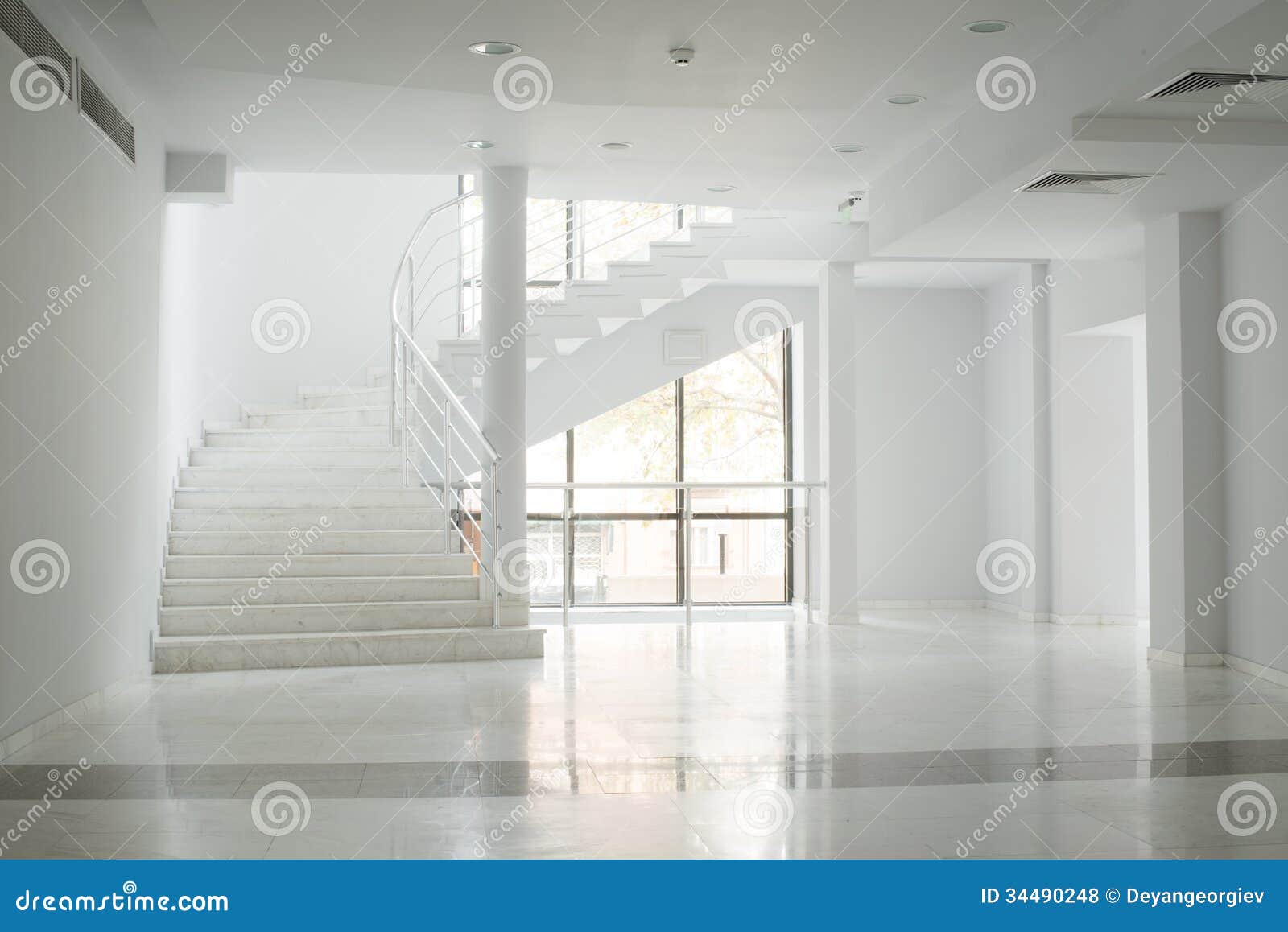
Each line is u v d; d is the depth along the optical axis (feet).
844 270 27.71
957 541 31.71
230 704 16.78
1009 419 30.32
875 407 31.55
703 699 17.19
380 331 30.96
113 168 17.42
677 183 23.56
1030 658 21.88
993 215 20.42
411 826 10.55
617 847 9.92
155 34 16.15
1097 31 15.05
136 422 18.89
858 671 20.03
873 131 20.08
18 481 13.67
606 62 16.26
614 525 31.01
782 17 14.66
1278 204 18.63
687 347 30.58
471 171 22.66
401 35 15.17
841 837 10.23
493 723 15.38
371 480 25.31
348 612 21.43
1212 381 20.56
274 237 29.30
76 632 15.85
